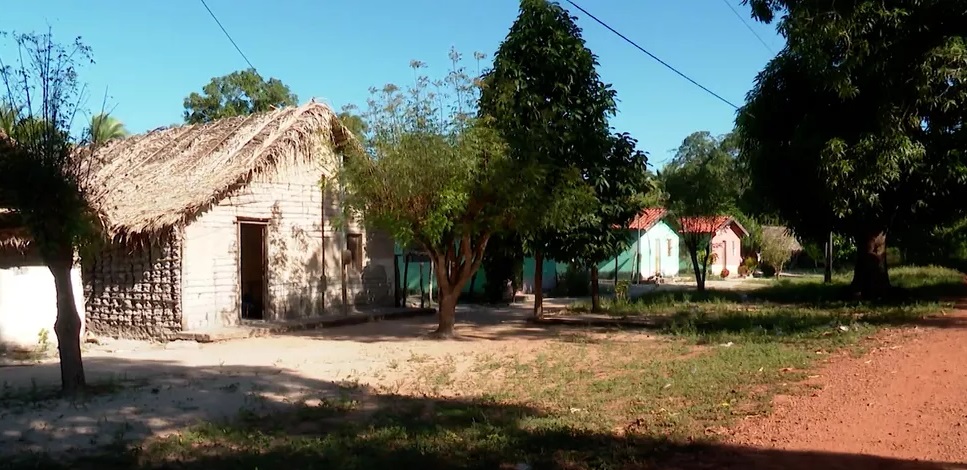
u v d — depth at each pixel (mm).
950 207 19406
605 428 7859
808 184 19000
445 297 15883
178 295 15859
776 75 19203
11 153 9320
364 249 20969
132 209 16375
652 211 37375
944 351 11172
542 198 14523
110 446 7340
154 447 7289
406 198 14062
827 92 17797
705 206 27531
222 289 16906
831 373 10062
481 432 7719
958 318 15266
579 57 17312
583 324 17828
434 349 14031
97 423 8227
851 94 16406
